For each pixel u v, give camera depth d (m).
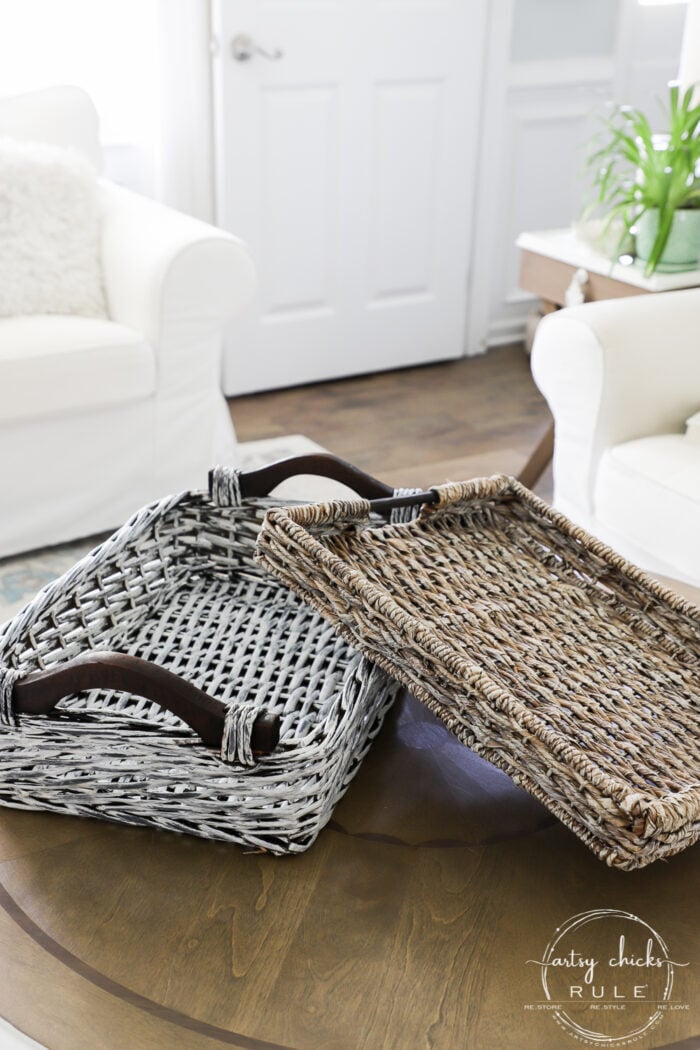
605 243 2.43
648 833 1.06
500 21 3.26
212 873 1.19
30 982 1.05
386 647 1.26
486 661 1.29
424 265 3.43
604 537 2.08
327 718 1.24
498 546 1.56
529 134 3.54
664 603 1.46
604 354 1.97
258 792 1.19
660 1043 1.03
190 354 2.33
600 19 3.52
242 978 1.06
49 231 2.33
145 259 2.27
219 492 1.62
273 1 2.89
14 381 2.13
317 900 1.16
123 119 3.00
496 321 3.76
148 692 1.18
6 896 1.15
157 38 2.83
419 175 3.31
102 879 1.18
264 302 3.20
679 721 1.28
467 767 1.36
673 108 2.28
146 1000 1.04
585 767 1.09
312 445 2.92
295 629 1.52
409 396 3.30
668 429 2.07
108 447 2.31
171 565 1.65
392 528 1.53
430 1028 1.02
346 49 3.04
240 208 3.05
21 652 1.42
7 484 2.22
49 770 1.27
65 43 2.86
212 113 3.00
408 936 1.12
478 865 1.21
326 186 3.17
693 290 2.16
